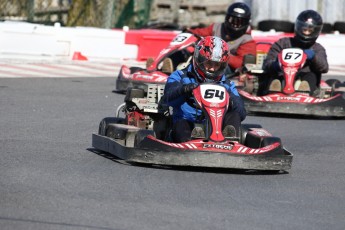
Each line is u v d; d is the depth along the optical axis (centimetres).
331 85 2761
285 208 1359
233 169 1673
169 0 5725
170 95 1748
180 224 1213
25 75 3419
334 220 1295
